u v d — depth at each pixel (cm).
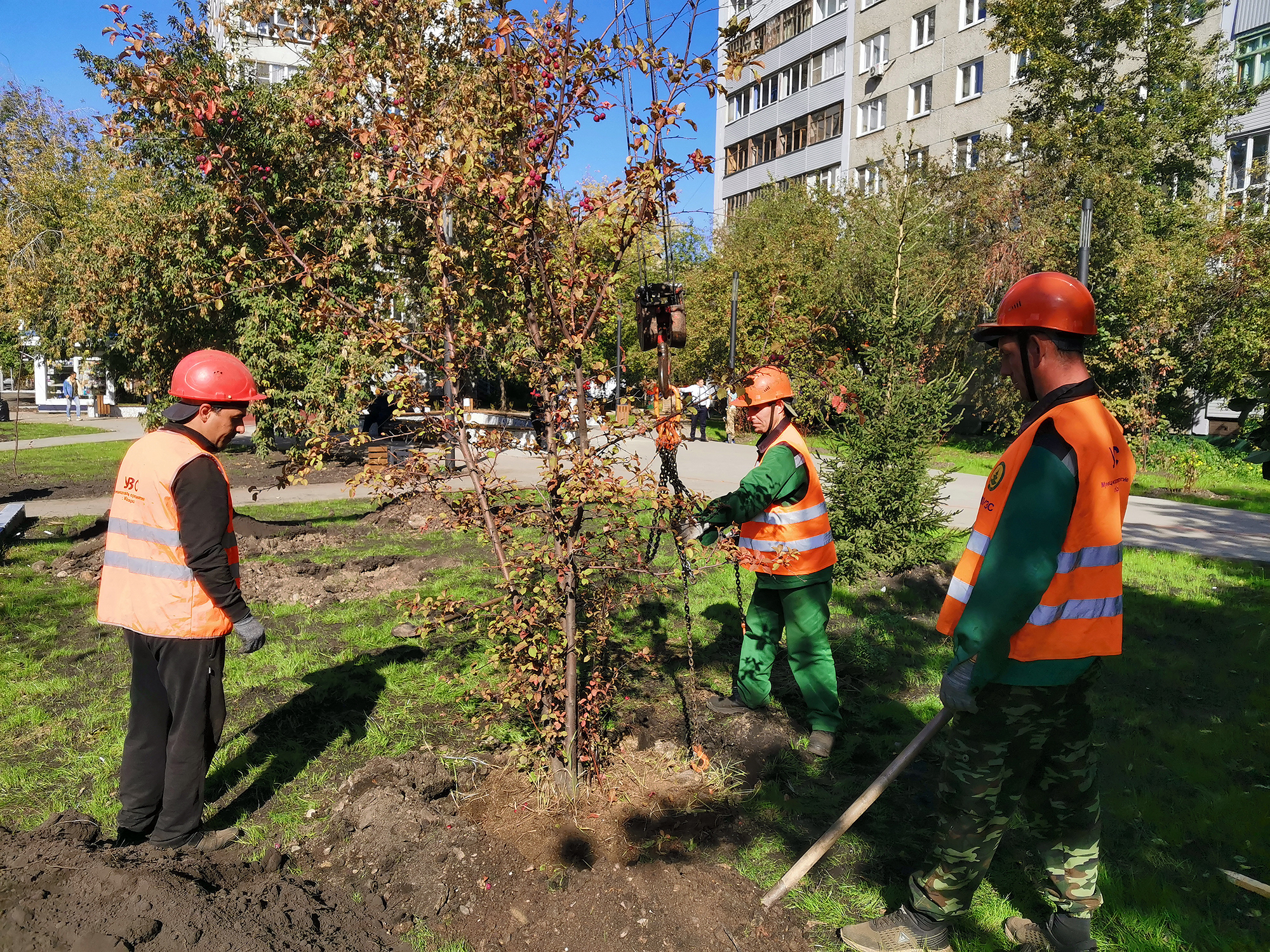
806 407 633
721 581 701
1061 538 218
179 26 339
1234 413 2150
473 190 292
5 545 837
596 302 310
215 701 298
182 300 1296
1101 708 455
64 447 1883
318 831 319
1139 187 1861
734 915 271
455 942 257
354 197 329
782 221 2508
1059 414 226
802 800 350
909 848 314
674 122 285
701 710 442
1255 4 2177
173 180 1320
